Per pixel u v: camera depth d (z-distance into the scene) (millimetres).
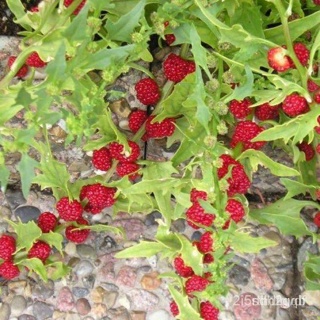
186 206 275
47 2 264
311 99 254
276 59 248
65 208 283
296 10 275
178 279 267
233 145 282
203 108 245
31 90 240
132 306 311
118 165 295
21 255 285
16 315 305
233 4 267
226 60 262
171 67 296
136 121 304
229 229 249
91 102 234
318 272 287
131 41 252
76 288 310
